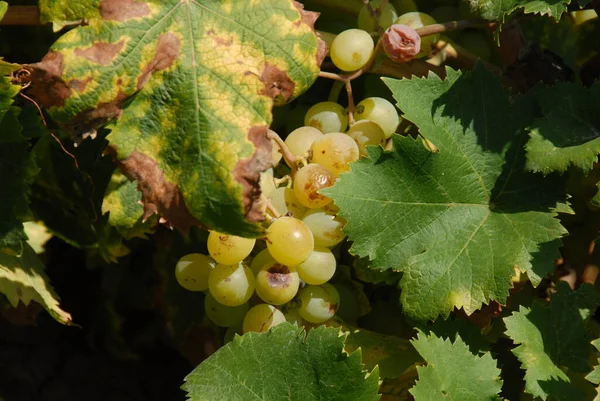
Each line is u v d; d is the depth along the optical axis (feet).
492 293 1.72
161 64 1.65
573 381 1.80
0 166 1.72
